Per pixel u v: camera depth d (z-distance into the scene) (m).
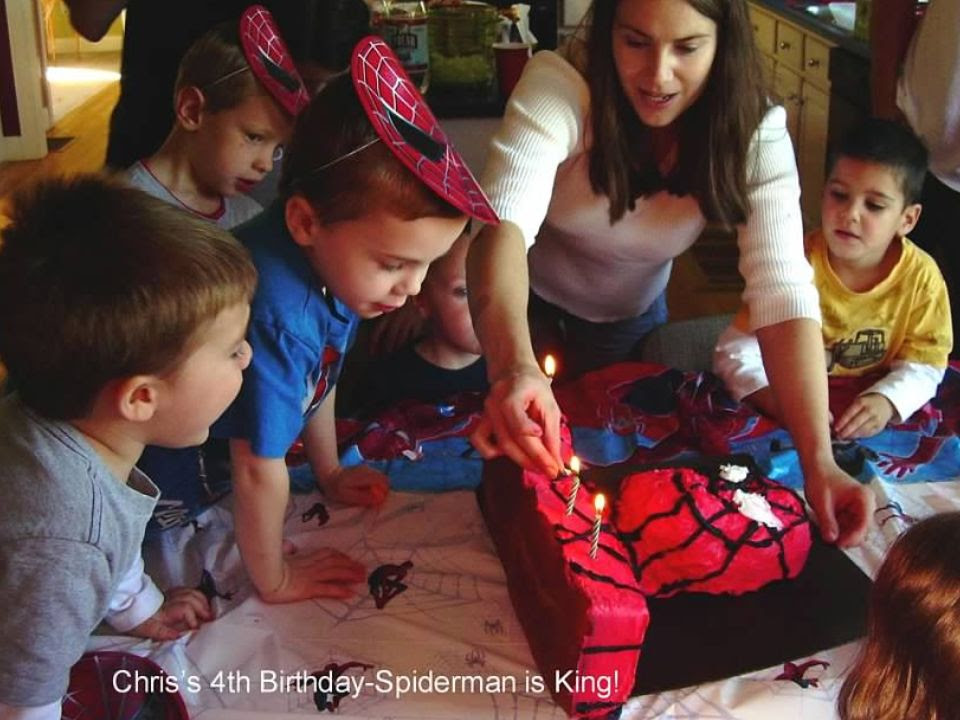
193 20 1.94
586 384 1.72
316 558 1.29
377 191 1.07
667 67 1.36
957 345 2.34
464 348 1.82
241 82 1.64
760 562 1.22
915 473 1.51
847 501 1.33
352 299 1.17
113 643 1.19
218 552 1.33
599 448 1.56
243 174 1.71
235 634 1.20
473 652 1.18
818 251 1.78
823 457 1.37
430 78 2.70
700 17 1.35
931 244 2.51
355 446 1.54
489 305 1.30
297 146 1.13
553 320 1.95
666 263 1.83
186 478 1.35
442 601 1.25
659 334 1.90
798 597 1.24
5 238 0.97
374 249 1.11
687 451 1.57
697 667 1.14
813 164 3.70
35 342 0.95
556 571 1.10
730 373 1.68
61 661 0.99
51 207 0.98
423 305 1.82
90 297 0.93
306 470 1.49
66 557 0.96
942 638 0.72
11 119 5.19
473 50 2.68
